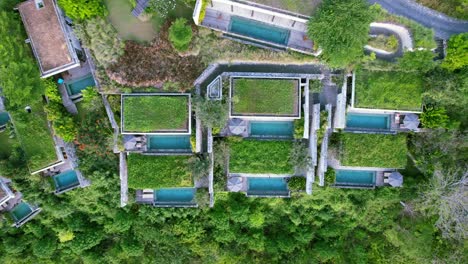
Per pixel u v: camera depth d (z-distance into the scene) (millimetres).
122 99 38531
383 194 42156
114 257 44906
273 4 35438
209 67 38250
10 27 37281
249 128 41156
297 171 41781
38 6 37406
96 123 39250
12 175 39438
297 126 39781
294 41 38188
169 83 38062
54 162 40406
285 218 44438
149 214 42375
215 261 44531
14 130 40094
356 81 38906
